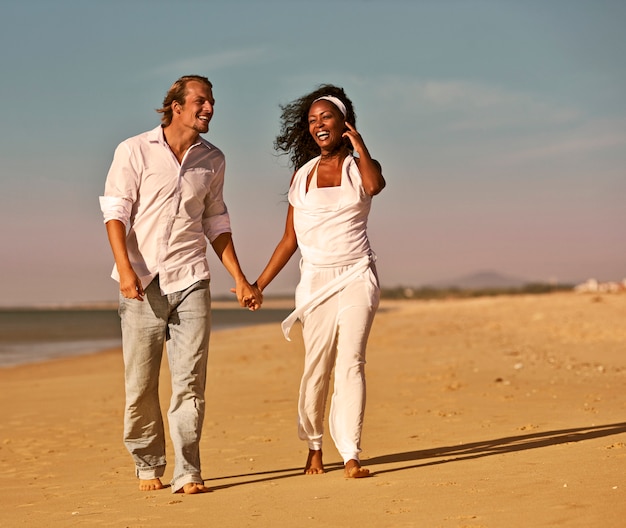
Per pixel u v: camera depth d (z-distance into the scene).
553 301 44.38
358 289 4.86
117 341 32.62
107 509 4.32
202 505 4.21
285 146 5.37
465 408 7.90
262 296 5.04
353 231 4.91
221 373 14.06
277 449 6.30
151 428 4.87
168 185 4.65
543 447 5.31
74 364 19.45
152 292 4.69
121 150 4.66
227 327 42.06
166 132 4.76
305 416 5.02
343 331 4.82
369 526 3.46
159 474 4.91
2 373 17.56
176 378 4.69
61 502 4.66
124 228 4.60
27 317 104.19
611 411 7.21
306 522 3.62
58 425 8.76
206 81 4.75
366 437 6.51
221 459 5.96
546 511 3.41
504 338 18.47
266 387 11.39
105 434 7.93
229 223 5.00
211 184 4.82
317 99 5.09
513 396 8.69
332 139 4.97
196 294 4.71
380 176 4.88
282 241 5.17
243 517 3.83
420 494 4.00
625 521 3.16
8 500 4.85
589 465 4.35
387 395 9.36
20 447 7.35
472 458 5.11
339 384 4.79
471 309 42.50
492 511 3.51
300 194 4.97
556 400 8.22
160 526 3.78
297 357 16.59
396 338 20.56
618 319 24.80
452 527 3.31
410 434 6.52
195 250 4.76
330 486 4.47
